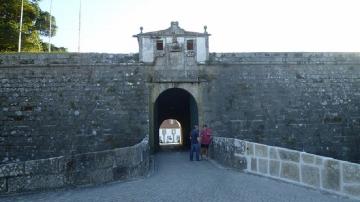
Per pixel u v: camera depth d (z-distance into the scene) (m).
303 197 8.98
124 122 22.55
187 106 35.84
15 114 22.03
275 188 10.13
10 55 22.66
